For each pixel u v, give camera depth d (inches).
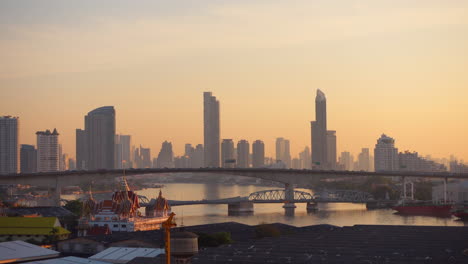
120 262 6722.4
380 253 6919.3
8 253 6958.7
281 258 6589.6
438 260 6451.8
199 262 6422.2
